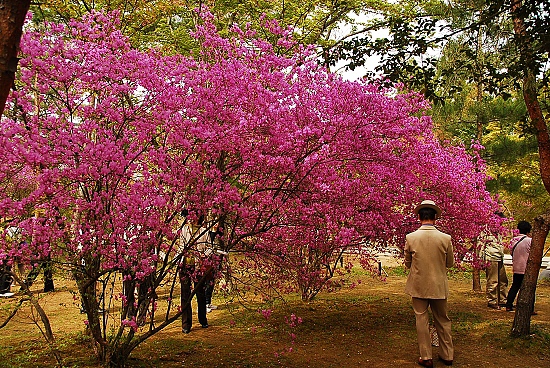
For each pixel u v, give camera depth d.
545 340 6.17
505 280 9.12
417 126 6.05
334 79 5.38
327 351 5.87
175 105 4.34
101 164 4.02
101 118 4.43
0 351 5.62
